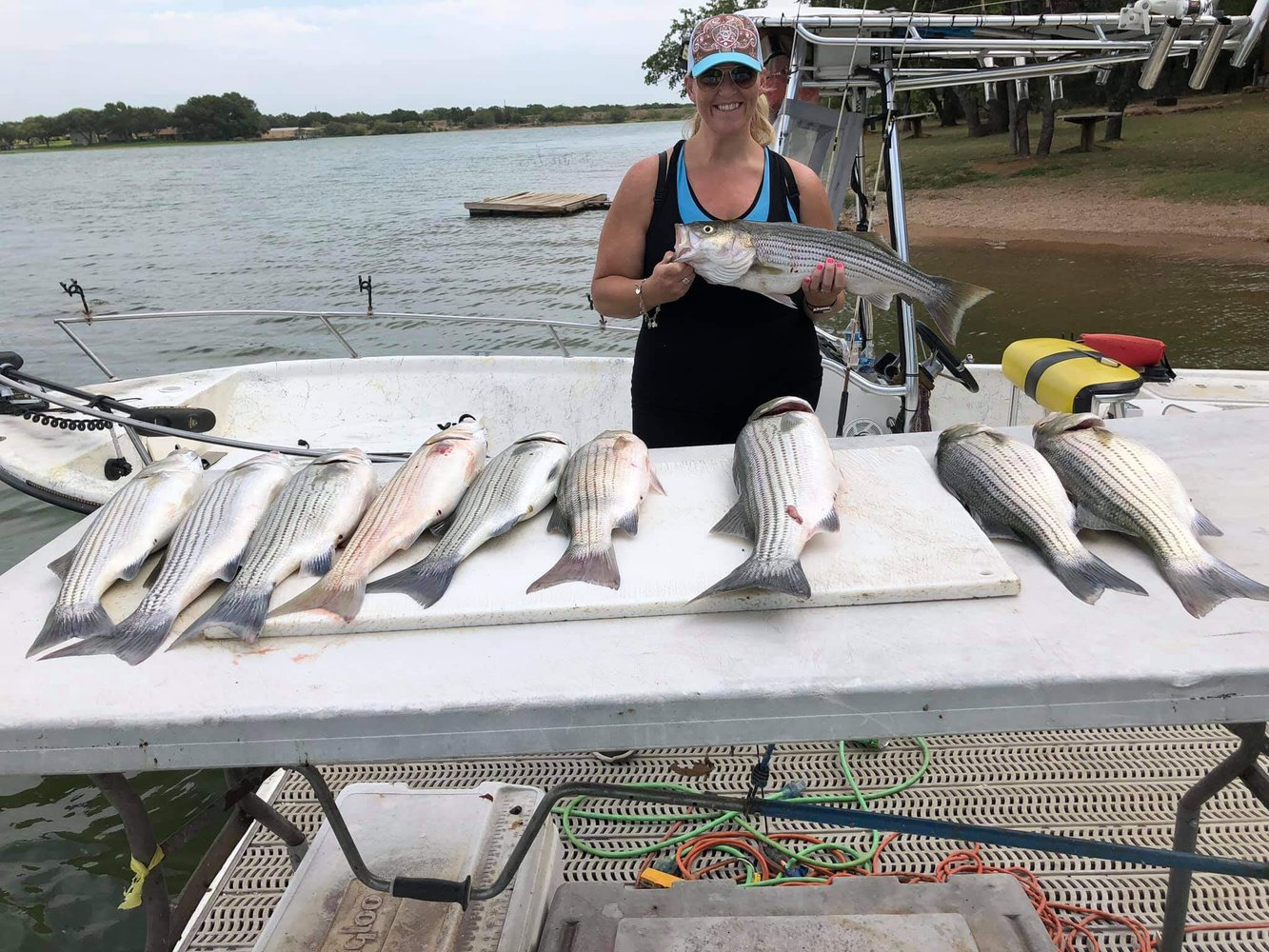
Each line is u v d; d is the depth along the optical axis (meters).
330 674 1.26
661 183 2.67
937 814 2.52
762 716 1.16
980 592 1.34
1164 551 1.41
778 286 2.56
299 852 2.00
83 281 16.16
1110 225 15.66
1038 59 4.34
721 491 1.80
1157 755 2.69
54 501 4.52
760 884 2.32
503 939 1.75
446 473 1.76
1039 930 1.67
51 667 1.30
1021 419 4.91
